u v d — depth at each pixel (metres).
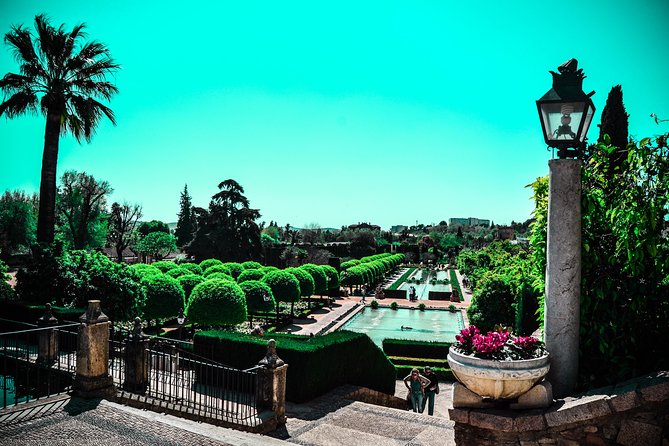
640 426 4.13
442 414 13.86
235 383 10.86
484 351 4.68
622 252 5.19
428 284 61.41
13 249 47.59
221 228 59.16
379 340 27.06
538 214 6.31
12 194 51.75
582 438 4.32
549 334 5.06
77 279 14.87
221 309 20.78
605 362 5.16
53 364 9.80
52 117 17.34
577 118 5.04
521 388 4.53
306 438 7.85
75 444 5.71
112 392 7.72
